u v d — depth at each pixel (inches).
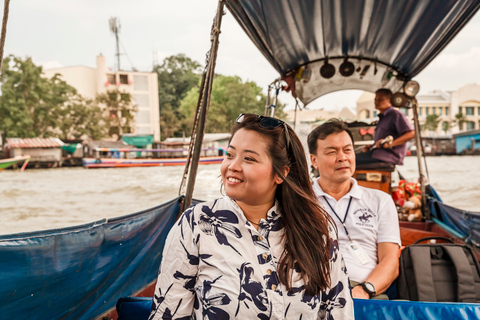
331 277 53.0
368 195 101.3
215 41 115.8
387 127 195.2
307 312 49.3
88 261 81.6
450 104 2620.6
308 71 195.8
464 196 582.6
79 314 82.1
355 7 144.2
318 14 149.4
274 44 169.8
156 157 1908.2
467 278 87.0
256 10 141.1
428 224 188.2
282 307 47.9
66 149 1776.6
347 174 98.1
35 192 735.1
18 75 1822.1
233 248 48.8
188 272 49.8
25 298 66.0
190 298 50.6
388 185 188.5
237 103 2516.0
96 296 87.7
